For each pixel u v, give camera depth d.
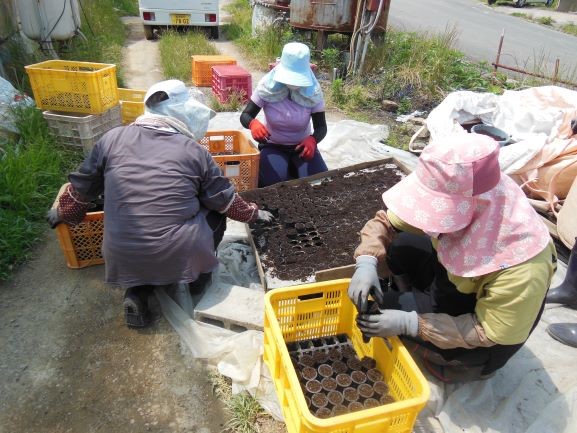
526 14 16.27
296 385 1.55
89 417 1.88
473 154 1.37
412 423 1.62
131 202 2.11
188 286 2.50
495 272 1.53
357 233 2.83
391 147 4.52
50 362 2.11
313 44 7.27
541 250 1.48
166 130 2.20
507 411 1.92
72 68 3.99
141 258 2.15
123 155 2.12
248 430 1.84
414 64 6.43
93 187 2.28
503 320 1.55
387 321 1.70
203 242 2.25
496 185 1.47
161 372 2.08
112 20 9.23
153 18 8.80
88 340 2.23
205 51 7.75
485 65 7.46
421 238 2.09
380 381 1.92
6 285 2.55
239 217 2.44
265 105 3.35
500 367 1.94
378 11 5.89
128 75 6.62
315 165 3.55
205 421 1.89
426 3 16.86
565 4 18.39
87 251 2.67
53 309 2.41
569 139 3.55
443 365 1.93
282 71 3.11
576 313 2.54
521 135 4.13
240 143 3.72
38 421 1.86
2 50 4.85
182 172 2.16
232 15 12.16
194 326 2.24
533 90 4.41
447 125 4.11
